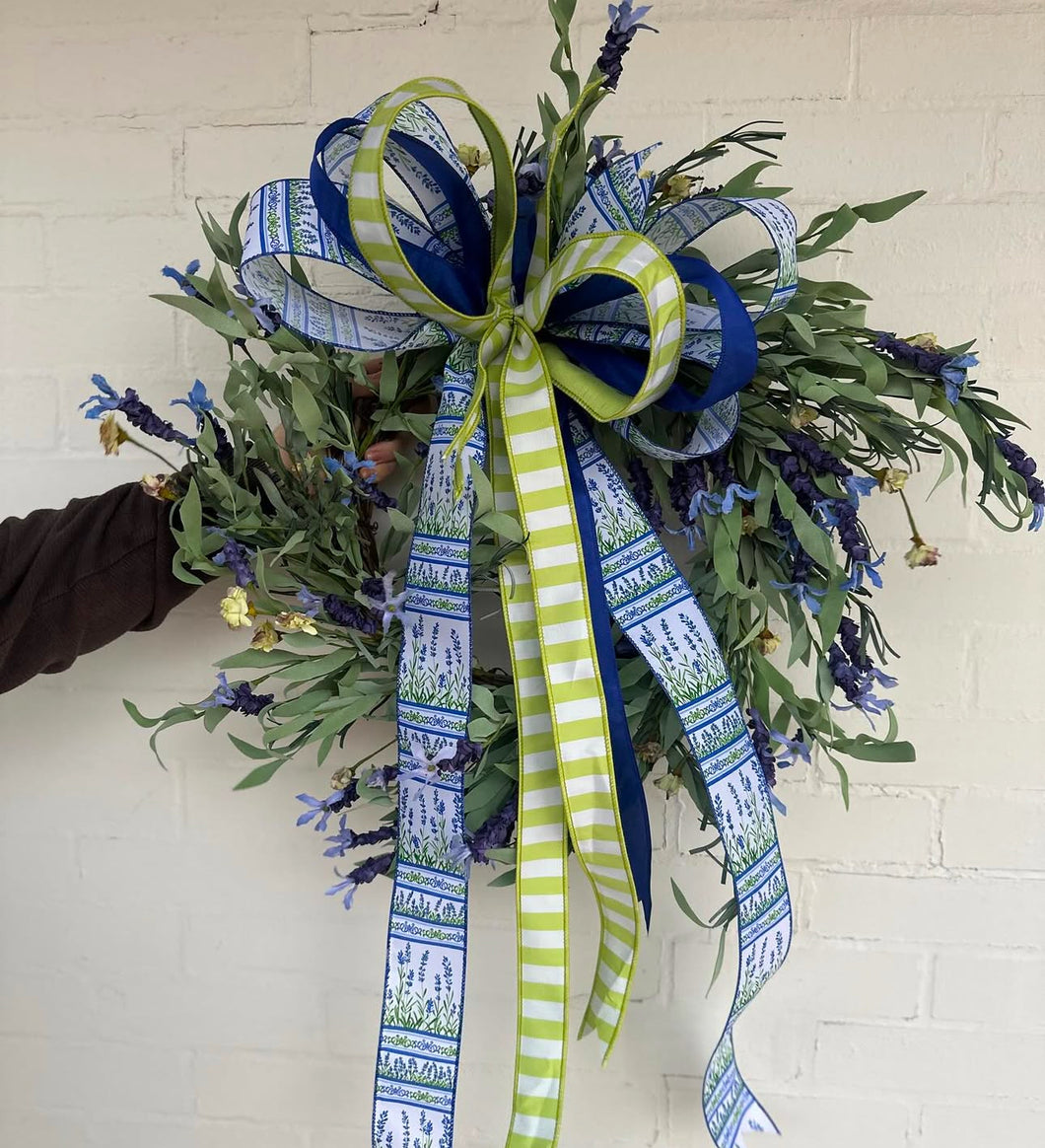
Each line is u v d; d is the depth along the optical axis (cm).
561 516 68
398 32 85
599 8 83
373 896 95
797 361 70
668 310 60
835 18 82
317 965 97
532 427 69
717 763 70
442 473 69
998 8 81
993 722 88
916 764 89
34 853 97
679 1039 94
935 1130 94
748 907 72
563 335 73
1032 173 82
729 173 84
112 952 98
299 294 72
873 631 78
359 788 74
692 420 75
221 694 73
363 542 81
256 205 68
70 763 96
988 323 84
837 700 89
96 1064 100
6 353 91
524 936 73
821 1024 94
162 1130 101
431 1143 73
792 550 72
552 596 69
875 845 91
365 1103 98
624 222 68
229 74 86
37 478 92
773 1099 95
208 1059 99
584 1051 96
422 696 70
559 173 70
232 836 96
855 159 83
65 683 94
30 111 88
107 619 79
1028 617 86
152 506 79
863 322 73
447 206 73
